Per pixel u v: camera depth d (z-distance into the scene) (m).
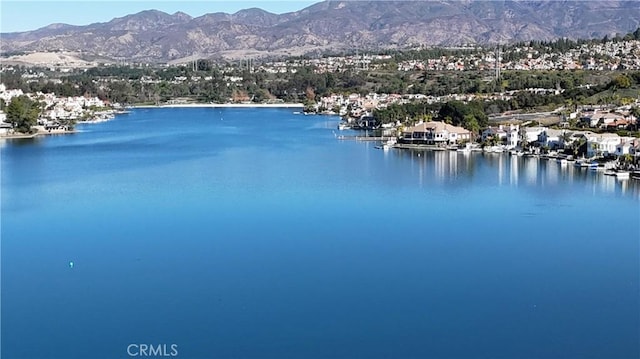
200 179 173.38
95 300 89.94
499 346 77.19
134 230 122.00
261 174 181.25
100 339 79.94
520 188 159.62
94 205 142.50
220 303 88.25
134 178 175.75
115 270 100.56
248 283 94.56
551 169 189.62
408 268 100.12
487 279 95.81
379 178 174.50
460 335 79.50
